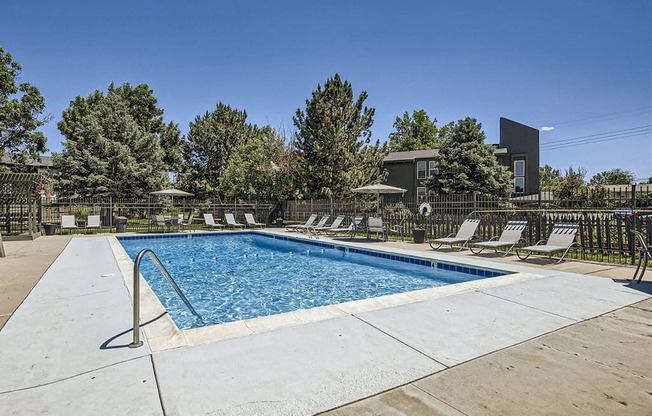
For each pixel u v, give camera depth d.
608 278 5.98
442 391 2.42
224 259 10.73
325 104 22.11
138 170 23.80
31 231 13.46
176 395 2.35
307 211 21.52
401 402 2.29
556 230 8.45
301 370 2.71
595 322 3.84
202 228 20.77
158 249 12.98
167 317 4.00
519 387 2.47
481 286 5.43
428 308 4.32
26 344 3.24
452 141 22.11
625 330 3.60
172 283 4.02
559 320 3.90
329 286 7.26
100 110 24.20
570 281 5.75
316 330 3.57
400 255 9.47
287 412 2.17
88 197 22.31
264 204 22.92
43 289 5.39
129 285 5.66
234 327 3.66
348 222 16.55
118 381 2.54
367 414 2.15
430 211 12.88
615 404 2.26
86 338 3.38
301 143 22.89
